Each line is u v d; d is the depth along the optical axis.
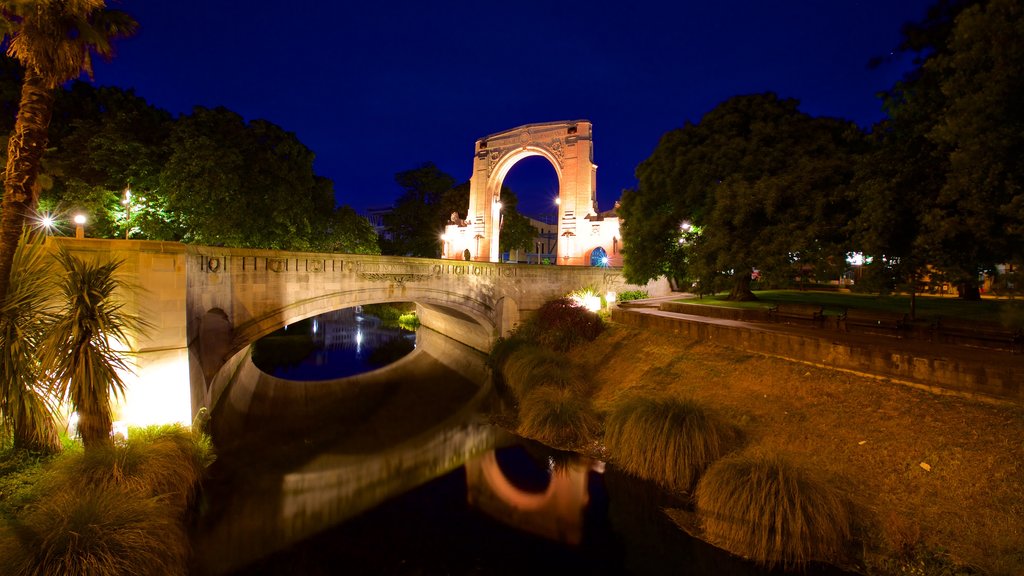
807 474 9.52
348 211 40.12
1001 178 9.16
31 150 9.92
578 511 12.05
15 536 7.42
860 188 12.99
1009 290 10.36
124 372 12.77
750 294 25.78
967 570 7.89
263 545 10.55
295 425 19.27
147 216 22.22
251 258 18.02
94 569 7.10
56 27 9.39
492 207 53.59
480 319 30.20
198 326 15.14
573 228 47.44
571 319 25.53
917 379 11.55
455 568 9.84
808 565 8.80
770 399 13.66
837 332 16.17
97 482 9.44
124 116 22.77
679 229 25.48
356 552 10.36
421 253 62.62
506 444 16.12
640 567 9.92
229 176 23.02
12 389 9.74
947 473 9.39
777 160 19.47
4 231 9.84
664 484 12.12
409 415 21.05
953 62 9.54
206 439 14.11
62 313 11.02
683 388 16.14
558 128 48.66
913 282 12.72
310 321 51.28
